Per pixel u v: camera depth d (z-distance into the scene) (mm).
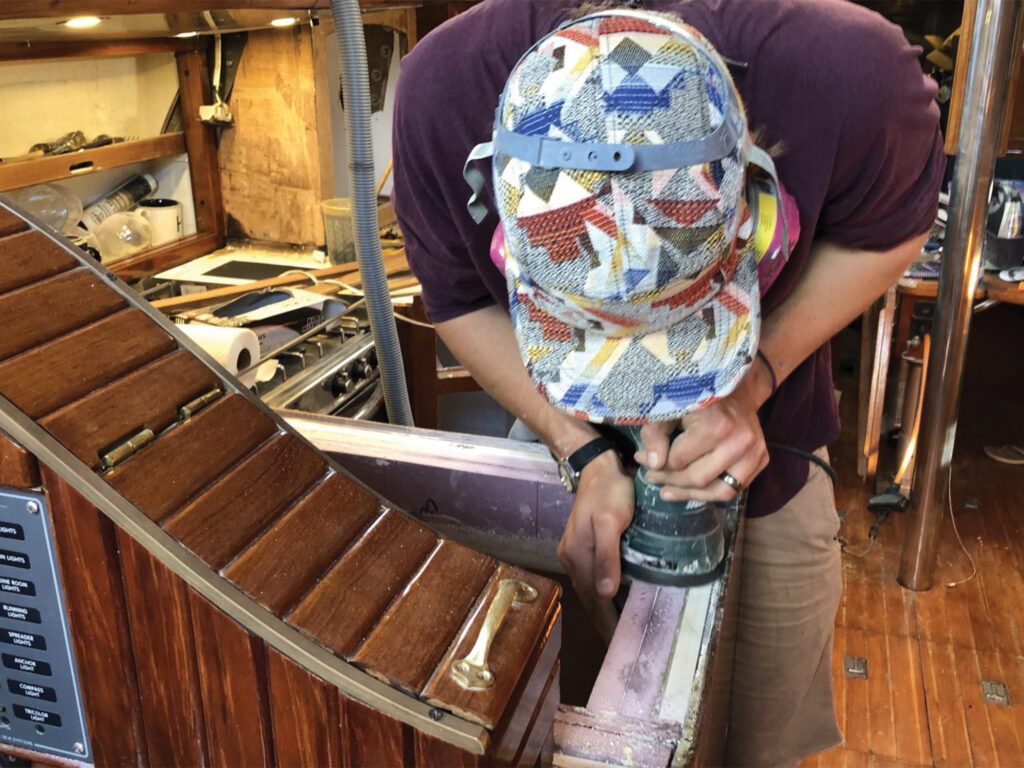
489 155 953
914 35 3725
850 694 2506
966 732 2373
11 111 2178
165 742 763
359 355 2021
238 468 817
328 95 2748
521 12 1058
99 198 2543
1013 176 3271
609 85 763
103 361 810
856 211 1125
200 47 2598
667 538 1060
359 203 1457
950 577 2994
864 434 3355
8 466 704
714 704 1036
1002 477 3572
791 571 1497
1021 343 4785
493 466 1296
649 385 902
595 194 769
